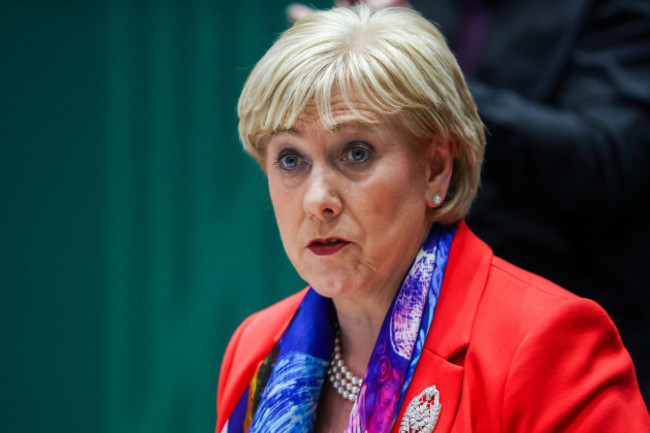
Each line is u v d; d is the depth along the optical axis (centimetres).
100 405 1207
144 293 1195
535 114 618
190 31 1162
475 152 448
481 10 695
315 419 466
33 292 1209
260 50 1157
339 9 439
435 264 447
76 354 1209
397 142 414
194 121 1172
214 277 1180
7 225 1204
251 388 493
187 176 1177
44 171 1195
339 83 402
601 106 624
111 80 1177
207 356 1186
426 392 416
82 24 1172
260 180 1164
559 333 400
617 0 636
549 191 620
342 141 407
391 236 420
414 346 428
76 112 1185
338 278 421
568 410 388
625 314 627
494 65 679
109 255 1197
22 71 1183
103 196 1191
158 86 1173
